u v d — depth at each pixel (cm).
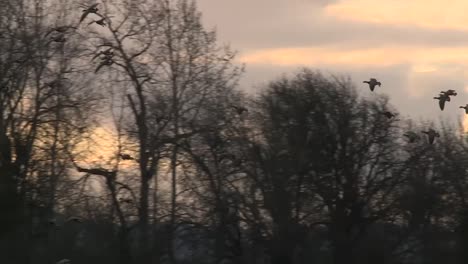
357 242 5200
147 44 5319
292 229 5112
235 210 5044
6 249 3347
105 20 4994
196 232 5088
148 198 5091
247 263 5247
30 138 4300
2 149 3794
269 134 5409
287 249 5062
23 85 4566
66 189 4788
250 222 5075
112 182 4922
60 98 4728
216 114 5303
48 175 4388
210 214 5025
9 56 4494
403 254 4828
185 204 5106
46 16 4794
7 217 3366
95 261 4688
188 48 5409
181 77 5381
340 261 5225
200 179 5116
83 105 4878
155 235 5022
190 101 5369
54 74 4775
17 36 4578
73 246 4647
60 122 4712
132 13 5234
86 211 4881
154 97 5322
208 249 5122
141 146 5131
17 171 3694
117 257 4753
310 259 5350
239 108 4550
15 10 4634
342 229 5344
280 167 5191
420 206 5400
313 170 5347
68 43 4850
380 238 5231
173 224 5072
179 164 5184
